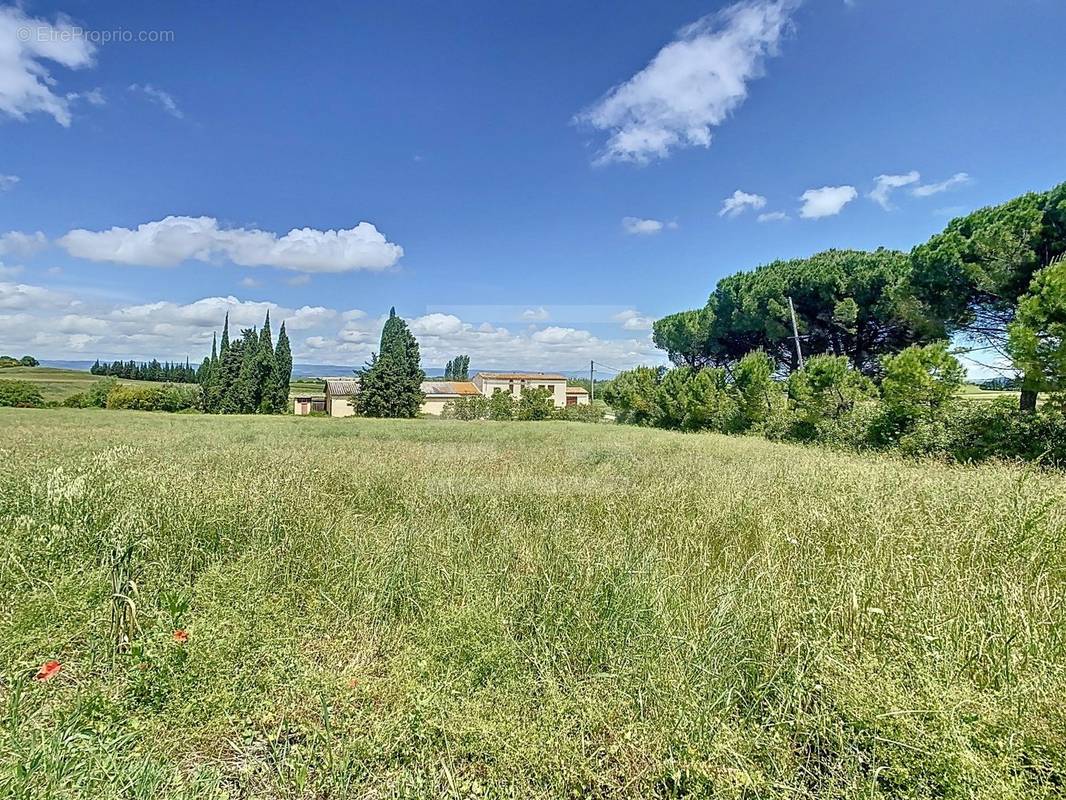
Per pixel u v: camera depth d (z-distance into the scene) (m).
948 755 1.49
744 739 1.72
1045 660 1.99
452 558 3.31
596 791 1.62
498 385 54.25
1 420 17.16
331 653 2.32
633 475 6.80
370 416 37.28
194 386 45.94
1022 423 9.35
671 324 29.03
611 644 2.33
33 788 1.40
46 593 2.52
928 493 4.80
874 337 18.64
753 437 16.92
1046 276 8.59
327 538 3.55
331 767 1.66
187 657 2.03
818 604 2.50
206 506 3.91
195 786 1.55
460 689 2.03
